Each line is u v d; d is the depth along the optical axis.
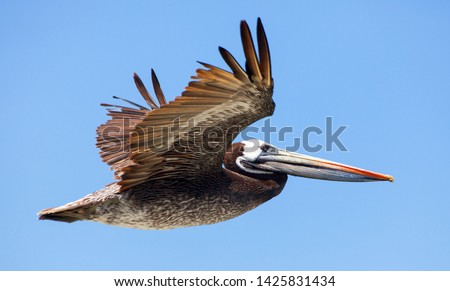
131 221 13.93
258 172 15.52
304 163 15.62
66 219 13.63
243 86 11.34
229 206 14.54
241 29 10.90
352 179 15.52
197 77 11.16
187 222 14.30
